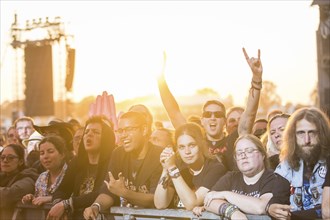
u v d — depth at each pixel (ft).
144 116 21.72
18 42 123.44
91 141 23.07
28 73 124.16
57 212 22.30
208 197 18.93
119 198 21.97
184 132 20.08
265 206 18.19
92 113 34.35
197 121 31.89
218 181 19.44
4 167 25.96
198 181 20.12
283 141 18.75
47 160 24.70
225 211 18.40
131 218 20.80
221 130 24.21
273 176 18.56
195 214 19.30
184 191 19.53
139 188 21.45
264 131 28.37
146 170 21.44
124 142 21.45
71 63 114.73
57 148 24.80
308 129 18.12
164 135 25.27
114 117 33.96
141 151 21.61
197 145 20.04
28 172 26.04
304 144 18.13
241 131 22.45
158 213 20.17
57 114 139.85
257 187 18.66
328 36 98.22
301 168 18.37
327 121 18.24
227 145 23.45
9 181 25.95
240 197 18.47
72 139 28.40
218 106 24.06
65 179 23.75
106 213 21.61
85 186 23.54
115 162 22.07
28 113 123.65
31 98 124.06
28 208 24.50
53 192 24.53
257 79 21.99
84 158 23.66
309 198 18.19
